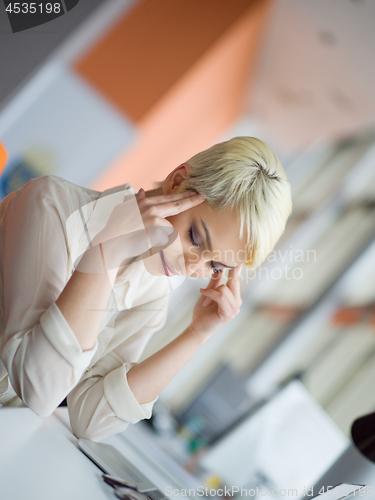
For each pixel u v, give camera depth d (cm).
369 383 320
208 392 240
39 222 72
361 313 353
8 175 291
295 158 618
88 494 52
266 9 313
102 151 309
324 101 425
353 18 275
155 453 131
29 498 45
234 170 81
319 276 425
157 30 306
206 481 145
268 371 398
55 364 64
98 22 264
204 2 310
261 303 499
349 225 438
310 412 160
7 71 264
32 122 291
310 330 397
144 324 101
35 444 61
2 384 79
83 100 300
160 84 309
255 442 156
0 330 73
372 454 82
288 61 383
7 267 70
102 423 80
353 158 494
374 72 326
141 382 84
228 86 402
